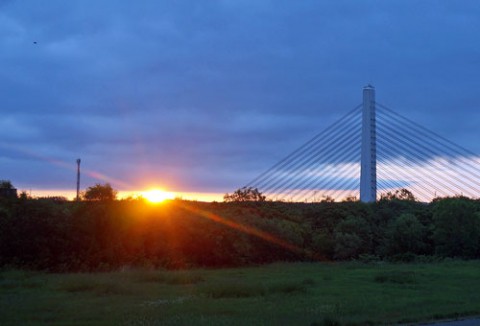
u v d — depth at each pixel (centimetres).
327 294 2119
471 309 1750
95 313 1591
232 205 5100
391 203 6025
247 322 1425
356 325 1442
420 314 1625
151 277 2656
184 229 4016
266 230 4475
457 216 4997
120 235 3794
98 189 3916
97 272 3294
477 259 4822
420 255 4959
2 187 3884
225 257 4056
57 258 3512
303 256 4725
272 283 2334
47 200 3753
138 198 4062
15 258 3428
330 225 5438
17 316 1548
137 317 1504
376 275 2889
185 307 1697
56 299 1930
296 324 1403
